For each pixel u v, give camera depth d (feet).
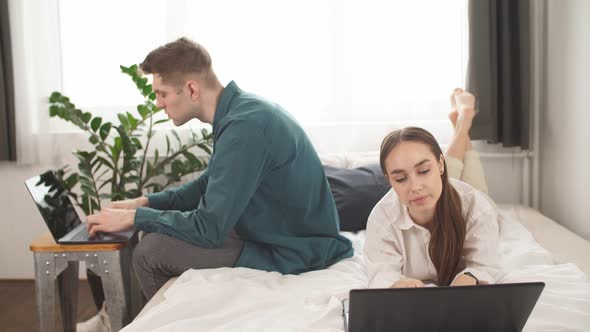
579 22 7.25
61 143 9.22
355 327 3.24
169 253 5.24
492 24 8.11
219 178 4.99
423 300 3.08
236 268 5.13
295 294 4.58
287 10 8.67
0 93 8.75
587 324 3.80
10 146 8.95
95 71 9.05
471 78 8.17
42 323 5.69
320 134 8.81
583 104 7.23
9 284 9.58
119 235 5.78
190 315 4.27
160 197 6.13
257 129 5.03
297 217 5.50
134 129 8.00
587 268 5.30
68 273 6.83
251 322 4.03
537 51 8.49
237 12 8.68
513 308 3.19
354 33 8.64
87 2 8.93
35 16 8.70
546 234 6.65
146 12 8.87
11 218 9.56
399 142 3.90
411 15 8.52
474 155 7.31
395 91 8.70
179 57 5.25
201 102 5.44
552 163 8.44
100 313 7.29
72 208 6.49
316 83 8.79
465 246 4.41
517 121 8.46
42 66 8.80
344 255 5.75
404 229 4.47
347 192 7.36
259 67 8.76
